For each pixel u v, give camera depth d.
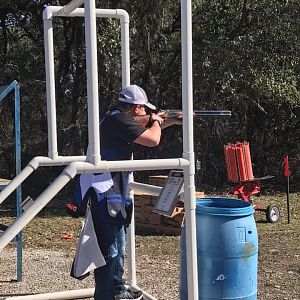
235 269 3.73
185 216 3.45
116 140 3.73
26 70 15.01
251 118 15.55
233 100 14.04
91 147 3.18
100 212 3.69
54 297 4.89
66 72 14.69
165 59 14.73
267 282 5.97
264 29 13.73
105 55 12.44
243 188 10.77
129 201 4.09
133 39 13.50
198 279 3.78
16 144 6.07
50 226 9.98
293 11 13.67
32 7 14.73
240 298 3.76
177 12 14.66
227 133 15.38
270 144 16.08
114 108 3.91
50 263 6.93
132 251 4.80
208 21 14.41
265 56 13.55
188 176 3.41
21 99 15.01
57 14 4.50
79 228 9.81
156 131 3.73
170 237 8.79
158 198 3.65
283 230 9.50
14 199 13.76
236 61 13.46
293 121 15.55
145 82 14.62
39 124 15.30
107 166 3.21
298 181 15.91
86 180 3.76
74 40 14.35
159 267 6.62
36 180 14.84
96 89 3.17
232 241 3.71
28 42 15.51
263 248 7.84
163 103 14.89
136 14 13.17
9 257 7.31
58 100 14.61
